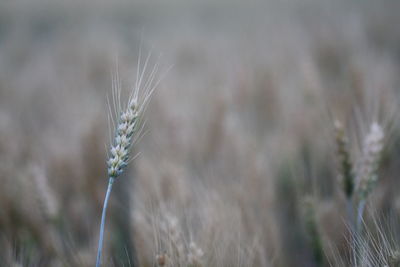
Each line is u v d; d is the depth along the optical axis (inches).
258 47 105.9
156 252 42.1
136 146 57.1
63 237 50.3
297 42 103.3
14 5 213.2
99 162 57.0
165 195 49.2
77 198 55.3
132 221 47.5
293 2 167.5
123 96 56.7
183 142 58.2
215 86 79.4
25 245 49.4
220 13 184.1
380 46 101.9
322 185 52.8
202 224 45.3
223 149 58.9
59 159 57.4
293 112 63.5
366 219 45.1
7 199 52.7
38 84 101.0
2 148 59.6
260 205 51.1
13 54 138.7
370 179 45.1
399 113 50.8
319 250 47.1
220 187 51.0
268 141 61.2
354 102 55.9
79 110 67.2
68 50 126.0
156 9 200.5
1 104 88.0
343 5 149.9
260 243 46.8
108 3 206.8
